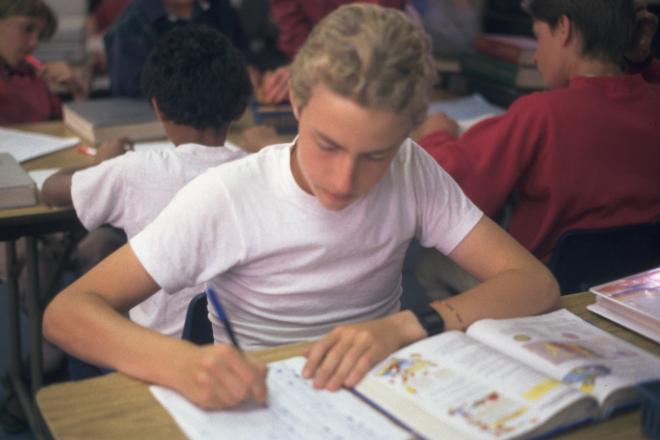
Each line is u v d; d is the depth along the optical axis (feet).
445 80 9.39
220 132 5.56
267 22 13.35
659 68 6.08
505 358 2.98
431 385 2.83
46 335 3.32
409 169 3.81
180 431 2.66
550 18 5.48
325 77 2.81
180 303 4.70
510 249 3.89
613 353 3.11
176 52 5.30
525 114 5.34
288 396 2.84
